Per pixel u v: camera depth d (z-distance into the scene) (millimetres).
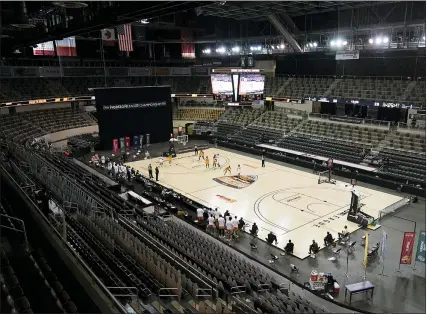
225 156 41344
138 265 15289
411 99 36562
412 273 17672
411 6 36406
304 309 13297
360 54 40750
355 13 40906
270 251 20188
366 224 22734
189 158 40531
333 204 26672
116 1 16812
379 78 42250
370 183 31406
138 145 45562
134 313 11039
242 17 44844
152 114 46344
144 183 30578
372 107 42156
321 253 19828
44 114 47531
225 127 49906
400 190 29266
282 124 45750
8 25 19406
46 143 41031
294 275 17719
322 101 42969
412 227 22844
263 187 30594
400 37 37750
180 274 13328
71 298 11477
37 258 13539
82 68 48000
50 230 13203
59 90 48781
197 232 22000
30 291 10789
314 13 44219
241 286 14352
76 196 22156
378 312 14742
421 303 15281
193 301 12930
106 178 32000
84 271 10898
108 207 20641
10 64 48281
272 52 48625
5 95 42281
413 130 35594
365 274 17641
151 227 20125
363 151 35781
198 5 14906
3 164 24984
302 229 22719
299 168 36250
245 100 36625
